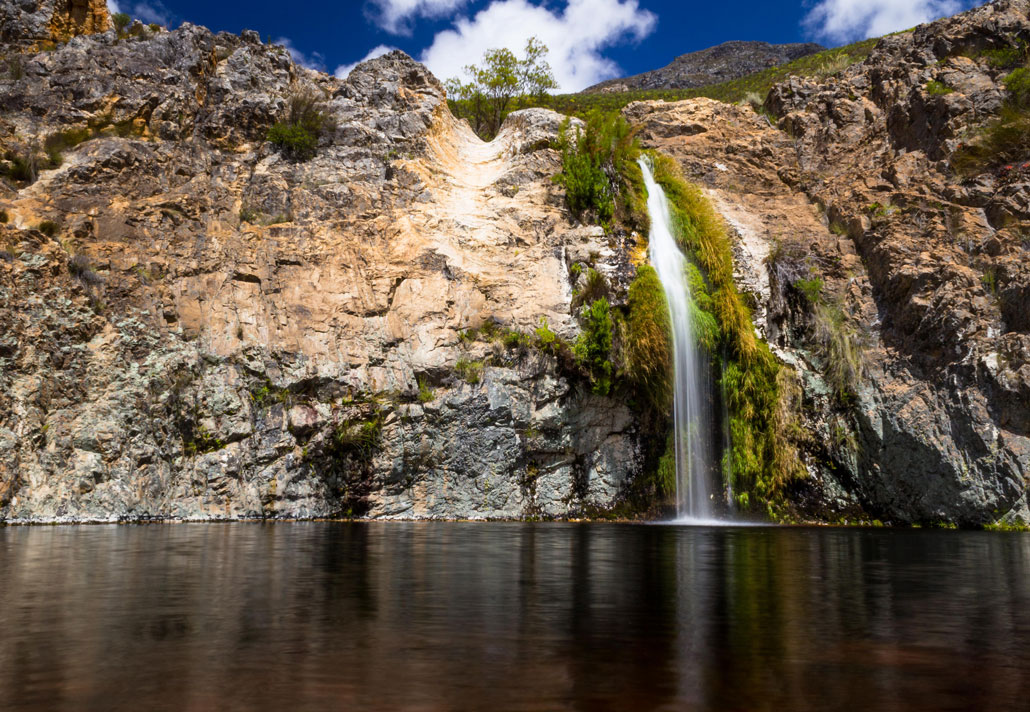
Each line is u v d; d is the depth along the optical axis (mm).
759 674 4445
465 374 24156
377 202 27688
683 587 7648
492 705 3863
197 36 29891
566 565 9531
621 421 25000
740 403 24438
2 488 18484
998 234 24828
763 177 32656
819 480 24469
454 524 20062
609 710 3799
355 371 23891
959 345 23281
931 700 3984
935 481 22578
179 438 21469
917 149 30406
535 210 28938
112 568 8953
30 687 4090
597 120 30297
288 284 24359
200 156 27375
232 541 12992
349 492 23000
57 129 26000
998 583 8289
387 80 32281
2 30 29500
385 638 5277
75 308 21172
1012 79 28875
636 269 25781
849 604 6770
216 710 3738
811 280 27422
